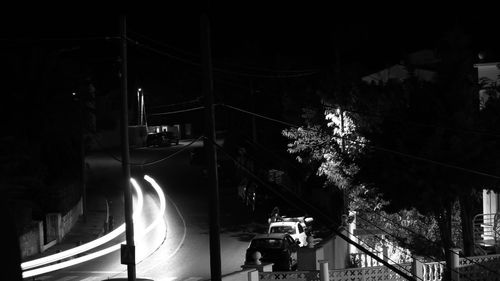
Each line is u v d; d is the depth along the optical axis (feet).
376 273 59.47
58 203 126.31
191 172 210.59
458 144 59.88
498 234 80.28
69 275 90.17
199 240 114.52
